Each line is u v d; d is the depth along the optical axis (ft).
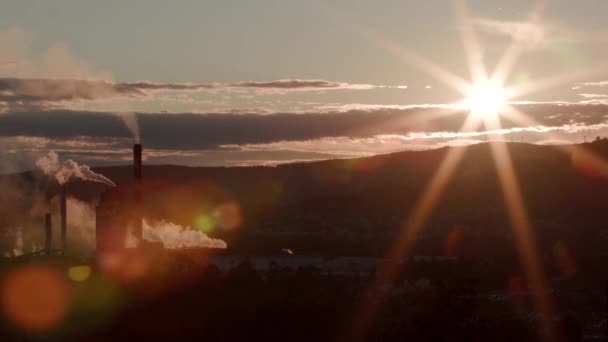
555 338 192.54
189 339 166.81
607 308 270.05
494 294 284.61
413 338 167.53
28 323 171.42
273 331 168.04
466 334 170.81
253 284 192.54
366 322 172.14
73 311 173.68
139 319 170.30
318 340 168.66
